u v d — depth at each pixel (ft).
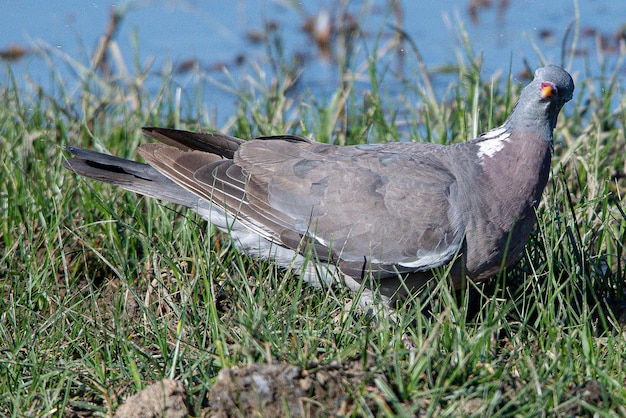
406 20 67.77
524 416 25.67
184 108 55.77
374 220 32.96
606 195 36.06
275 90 51.44
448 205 32.60
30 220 38.60
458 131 45.09
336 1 70.03
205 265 34.42
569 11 69.21
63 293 36.14
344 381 26.23
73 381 29.07
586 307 30.89
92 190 38.86
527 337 30.58
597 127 45.29
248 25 68.95
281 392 25.89
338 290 34.45
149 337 31.99
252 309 31.12
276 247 34.63
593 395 26.61
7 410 28.27
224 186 34.68
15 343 30.91
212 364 28.91
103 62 59.36
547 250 32.91
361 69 55.52
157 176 37.01
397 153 34.09
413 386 26.48
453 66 59.31
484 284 34.65
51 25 65.62
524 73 58.23
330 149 35.37
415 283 33.71
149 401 26.40
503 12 68.74
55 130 46.03
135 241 38.47
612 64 59.77
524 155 32.42
